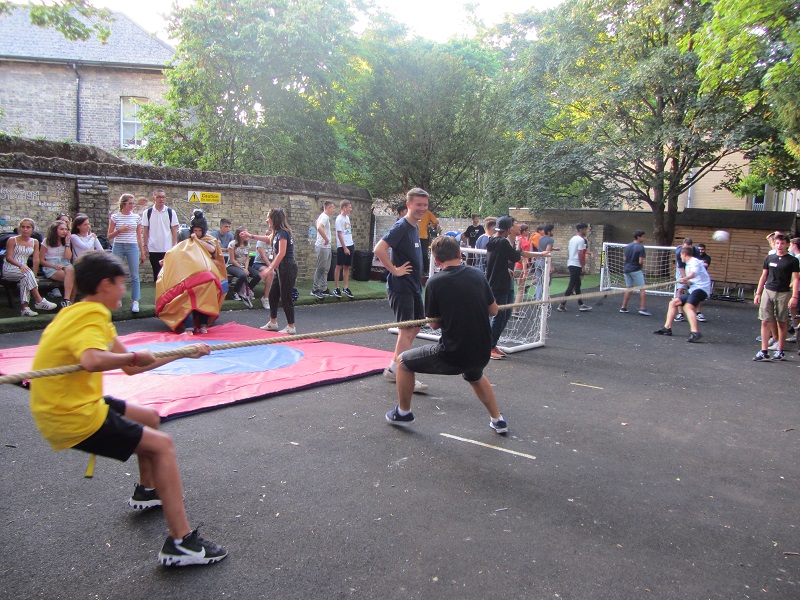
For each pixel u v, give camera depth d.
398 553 3.15
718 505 3.91
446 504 3.73
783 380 7.53
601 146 17.58
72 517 3.40
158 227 9.56
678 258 12.72
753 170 18.62
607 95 16.42
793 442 5.21
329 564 3.03
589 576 3.02
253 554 3.09
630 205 21.02
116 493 3.71
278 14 15.93
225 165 16.64
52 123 19.61
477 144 18.44
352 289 14.06
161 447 2.90
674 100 16.55
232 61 15.62
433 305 4.64
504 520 3.56
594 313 13.30
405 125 18.08
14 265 8.46
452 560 3.11
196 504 3.59
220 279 8.84
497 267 7.86
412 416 5.05
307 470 4.12
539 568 3.07
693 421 5.69
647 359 8.52
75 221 9.09
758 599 2.89
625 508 3.79
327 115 17.45
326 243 12.34
